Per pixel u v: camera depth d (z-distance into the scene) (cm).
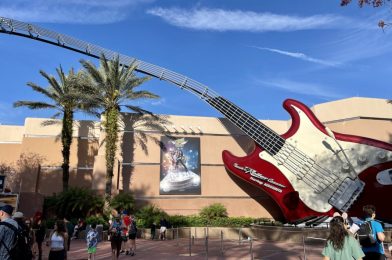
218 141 3597
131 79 3266
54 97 3359
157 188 3369
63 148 3244
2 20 3353
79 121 3644
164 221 2838
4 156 3625
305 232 2334
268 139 3088
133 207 3084
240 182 3500
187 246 2092
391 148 2769
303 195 2855
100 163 3275
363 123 3359
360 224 756
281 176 2970
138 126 3494
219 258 1562
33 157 3497
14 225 568
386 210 2639
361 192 2692
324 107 3581
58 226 941
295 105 3103
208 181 3462
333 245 605
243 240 2478
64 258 929
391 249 929
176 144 3509
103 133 3397
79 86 3212
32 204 2953
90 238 1366
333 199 2744
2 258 541
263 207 3462
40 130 3584
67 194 3011
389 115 3431
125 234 1677
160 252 1802
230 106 3372
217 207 3297
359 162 2788
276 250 1850
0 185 1741
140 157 3416
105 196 2998
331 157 2862
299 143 2991
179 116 3612
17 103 3269
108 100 3244
